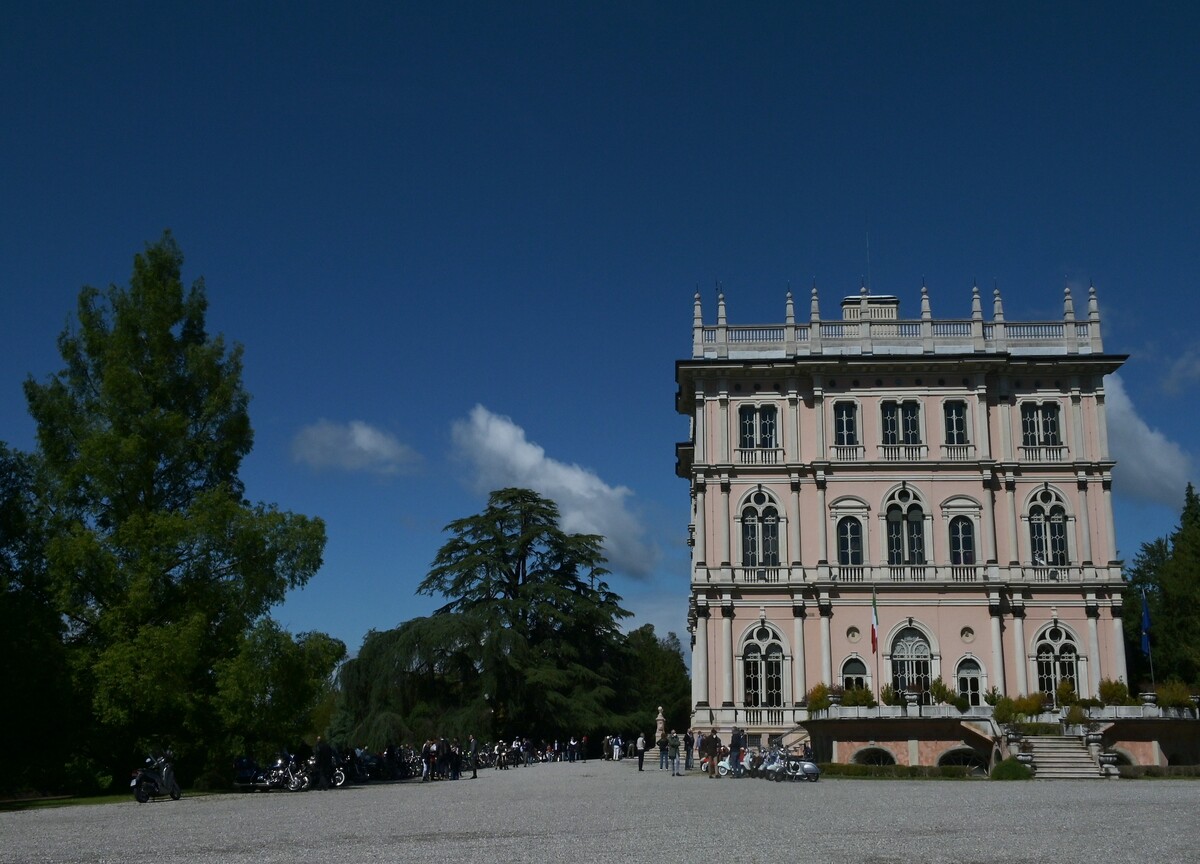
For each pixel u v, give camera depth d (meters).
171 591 49.09
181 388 54.38
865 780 46.38
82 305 54.34
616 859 18.73
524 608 84.12
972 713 51.62
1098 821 24.97
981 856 18.77
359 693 81.38
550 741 82.25
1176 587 73.19
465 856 19.47
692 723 64.19
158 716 49.59
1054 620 64.38
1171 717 50.66
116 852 21.22
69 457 52.41
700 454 67.44
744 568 65.75
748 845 20.81
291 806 34.34
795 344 68.38
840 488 66.38
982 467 65.81
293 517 49.56
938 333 68.00
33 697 49.03
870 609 64.88
